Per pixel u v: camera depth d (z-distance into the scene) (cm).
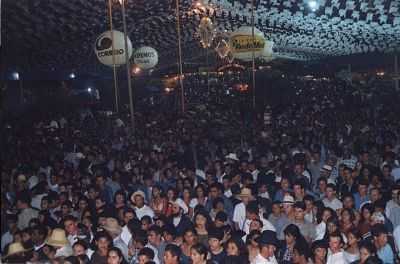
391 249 529
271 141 1097
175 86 2600
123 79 2502
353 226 571
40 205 736
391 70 2030
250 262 520
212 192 701
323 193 720
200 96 2353
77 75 2333
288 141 1072
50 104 2080
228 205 707
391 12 1206
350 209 599
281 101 2200
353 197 667
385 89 1994
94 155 1020
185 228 571
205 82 2461
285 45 1927
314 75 2469
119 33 1077
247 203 650
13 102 1911
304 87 2352
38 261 482
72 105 2184
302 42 1783
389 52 1736
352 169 796
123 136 1305
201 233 587
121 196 699
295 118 1459
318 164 902
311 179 832
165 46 1992
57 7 1154
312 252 516
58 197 720
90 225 637
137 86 2564
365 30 1402
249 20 1554
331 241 507
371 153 895
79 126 1612
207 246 560
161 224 593
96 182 801
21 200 675
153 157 976
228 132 1271
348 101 1884
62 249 530
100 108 2262
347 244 529
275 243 505
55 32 1321
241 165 861
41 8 1137
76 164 1096
